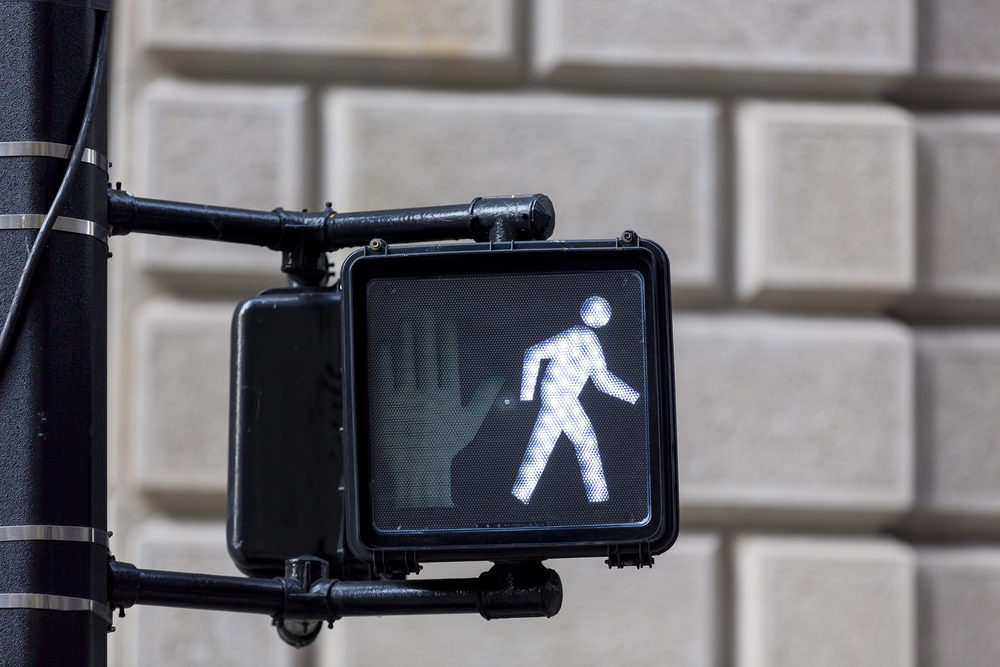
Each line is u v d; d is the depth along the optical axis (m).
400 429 4.48
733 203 9.28
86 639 4.22
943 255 9.36
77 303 4.36
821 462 8.98
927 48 9.50
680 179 9.16
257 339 5.29
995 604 9.06
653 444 4.44
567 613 8.83
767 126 9.24
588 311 4.52
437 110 9.12
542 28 9.30
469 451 4.46
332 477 5.20
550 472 4.45
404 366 4.51
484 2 9.22
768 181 9.20
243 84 9.16
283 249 5.35
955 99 9.65
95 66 4.53
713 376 9.01
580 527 4.41
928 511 9.12
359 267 4.54
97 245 4.47
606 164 9.14
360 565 5.13
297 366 5.27
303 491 5.18
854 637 8.87
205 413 8.81
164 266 8.86
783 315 9.22
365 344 4.52
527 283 4.53
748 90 9.39
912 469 9.05
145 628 8.76
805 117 9.30
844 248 9.19
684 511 8.95
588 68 9.22
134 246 8.96
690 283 9.07
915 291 9.26
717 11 9.29
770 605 8.86
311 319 5.30
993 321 9.47
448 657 8.77
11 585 4.16
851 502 8.95
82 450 4.30
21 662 4.12
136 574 4.55
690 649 8.82
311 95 9.17
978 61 9.52
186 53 9.09
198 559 8.66
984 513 9.14
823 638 8.85
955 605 9.05
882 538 9.13
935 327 9.44
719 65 9.24
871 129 9.30
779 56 9.29
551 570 4.83
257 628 8.78
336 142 9.09
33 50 4.42
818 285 9.13
